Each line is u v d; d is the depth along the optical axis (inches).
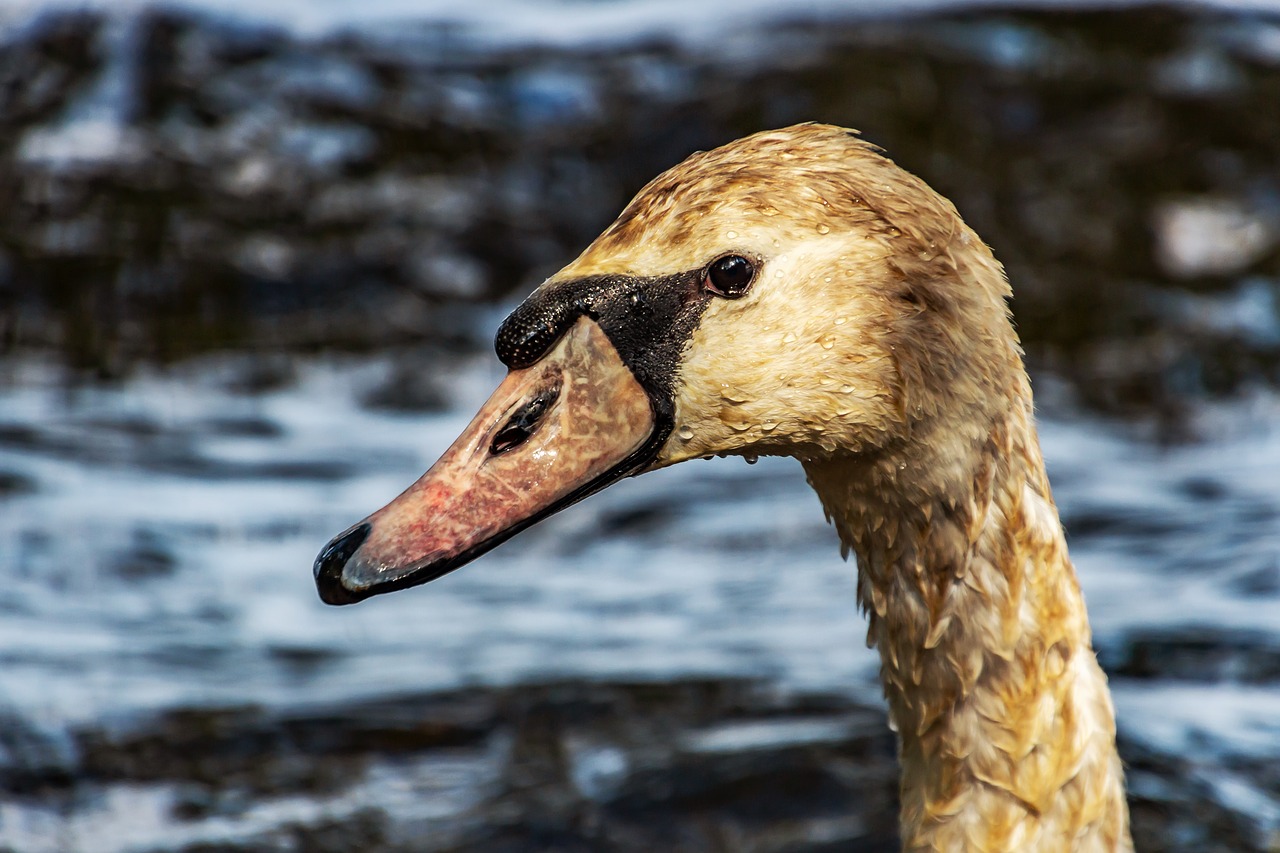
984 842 213.6
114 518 519.5
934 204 208.2
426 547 209.0
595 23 801.6
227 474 568.1
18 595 464.8
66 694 398.3
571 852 315.9
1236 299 678.5
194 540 510.0
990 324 206.2
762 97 717.3
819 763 344.8
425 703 391.5
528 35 791.7
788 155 213.0
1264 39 749.9
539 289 219.9
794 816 324.2
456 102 749.3
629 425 213.9
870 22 759.1
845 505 218.4
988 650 211.8
